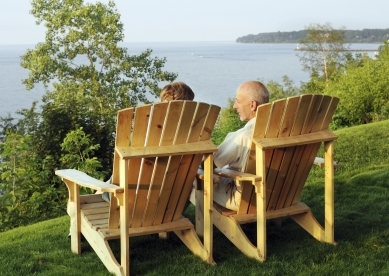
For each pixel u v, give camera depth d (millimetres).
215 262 3455
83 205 3797
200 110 3170
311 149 3621
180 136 3184
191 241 3576
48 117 9250
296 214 3963
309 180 5914
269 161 3473
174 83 3699
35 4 30719
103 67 31250
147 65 31719
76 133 7750
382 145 7820
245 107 3625
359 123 20406
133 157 3014
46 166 8523
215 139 15211
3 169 7098
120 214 3172
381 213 4523
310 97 3404
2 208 6285
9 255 3727
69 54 30562
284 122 3383
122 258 3225
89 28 29984
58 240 4094
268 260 3461
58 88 29672
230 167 3613
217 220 3789
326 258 3471
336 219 4359
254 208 3660
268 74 176750
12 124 12461
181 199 3463
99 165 7449
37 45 30828
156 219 3445
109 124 9797
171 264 3432
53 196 7285
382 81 19906
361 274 3197
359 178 5742
